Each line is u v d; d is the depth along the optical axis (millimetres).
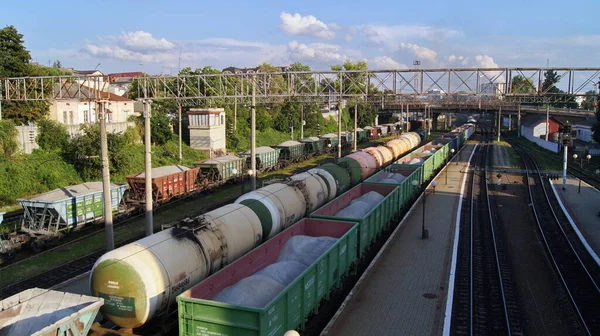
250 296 13008
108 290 13102
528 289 19828
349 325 15656
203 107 61000
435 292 18547
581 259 23734
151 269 13227
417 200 35438
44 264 22172
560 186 44531
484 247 25531
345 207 26250
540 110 93000
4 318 12055
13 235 24031
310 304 14555
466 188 43750
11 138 38438
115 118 53188
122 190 29875
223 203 35938
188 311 12070
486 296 18922
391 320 16062
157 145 54969
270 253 17656
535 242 26797
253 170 31578
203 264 15086
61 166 39656
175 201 35969
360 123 105125
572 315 17406
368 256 23141
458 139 80188
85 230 27969
